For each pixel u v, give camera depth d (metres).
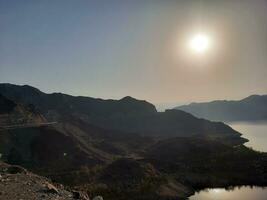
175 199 118.31
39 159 171.38
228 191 136.00
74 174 131.00
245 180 152.12
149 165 144.00
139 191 116.81
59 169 151.38
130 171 134.88
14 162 160.62
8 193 18.28
